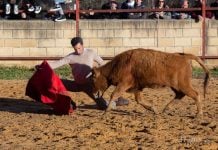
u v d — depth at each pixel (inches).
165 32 729.6
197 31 732.0
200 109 419.5
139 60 419.2
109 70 432.1
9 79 646.5
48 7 740.0
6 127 391.5
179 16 756.0
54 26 722.2
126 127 386.0
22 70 706.8
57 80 436.8
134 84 426.3
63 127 390.0
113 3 759.1
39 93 438.3
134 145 340.5
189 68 416.2
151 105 442.9
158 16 751.7
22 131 380.8
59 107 436.8
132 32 726.5
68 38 724.7
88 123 402.0
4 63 720.3
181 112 447.5
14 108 474.9
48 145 344.8
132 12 732.7
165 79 415.2
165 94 538.9
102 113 444.1
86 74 444.8
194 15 733.9
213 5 776.3
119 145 341.1
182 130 378.6
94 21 724.0
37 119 422.0
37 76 438.0
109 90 562.9
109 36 725.9
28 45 722.8
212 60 732.7
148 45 730.2
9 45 722.2
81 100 508.1
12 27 720.3
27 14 745.0
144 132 374.3
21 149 337.4
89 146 339.6
